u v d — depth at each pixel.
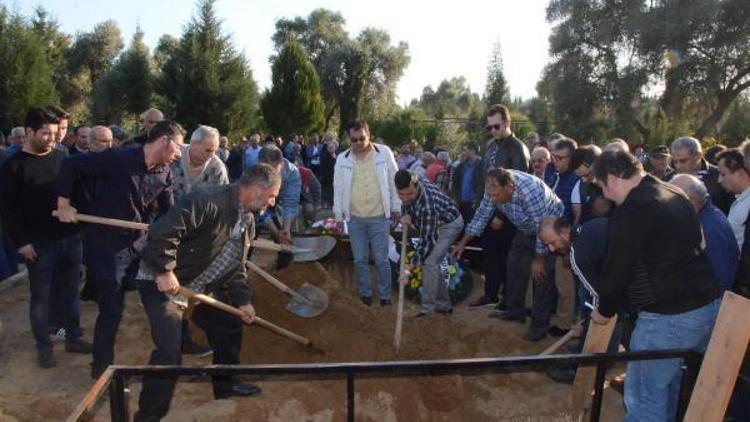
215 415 4.17
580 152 5.86
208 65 23.38
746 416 3.44
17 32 19.33
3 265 6.92
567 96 26.05
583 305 4.95
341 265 7.74
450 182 12.57
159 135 4.23
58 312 5.45
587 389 4.12
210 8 23.97
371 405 4.61
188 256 3.74
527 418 4.53
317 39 42.97
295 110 27.12
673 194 3.20
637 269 3.20
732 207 4.50
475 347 5.62
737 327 2.71
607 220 3.88
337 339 5.66
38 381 4.62
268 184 3.70
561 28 26.52
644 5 24.80
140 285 3.83
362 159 6.43
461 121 29.73
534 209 5.41
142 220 4.50
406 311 6.75
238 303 4.25
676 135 23.33
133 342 5.38
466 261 7.97
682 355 3.00
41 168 4.75
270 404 4.38
